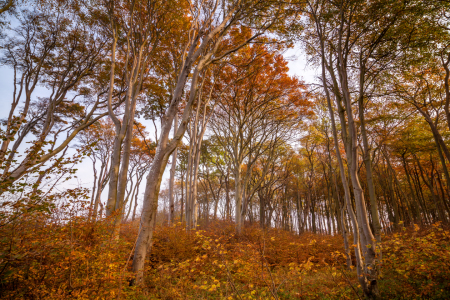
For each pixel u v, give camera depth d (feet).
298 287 17.83
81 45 42.70
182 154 72.23
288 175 71.92
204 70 42.60
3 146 22.58
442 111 39.83
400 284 18.17
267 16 29.07
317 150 49.78
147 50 35.94
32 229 13.02
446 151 33.45
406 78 32.71
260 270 16.83
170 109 23.75
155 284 19.98
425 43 25.95
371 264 17.62
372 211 21.81
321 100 34.63
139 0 34.17
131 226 30.37
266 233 37.32
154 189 21.98
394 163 67.21
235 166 52.03
